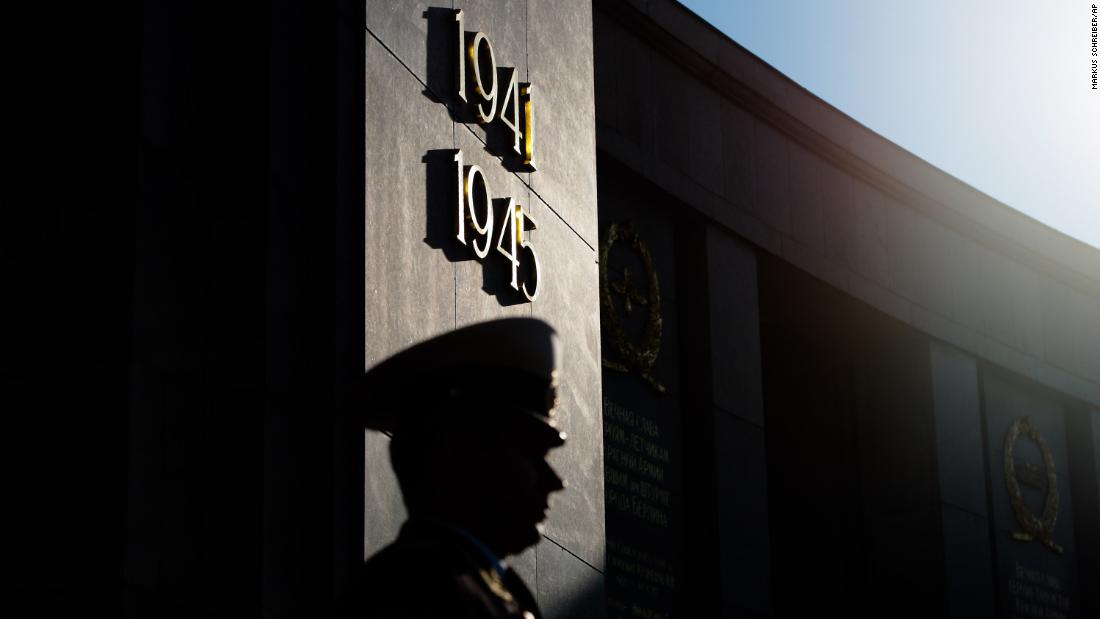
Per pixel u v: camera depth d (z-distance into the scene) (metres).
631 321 18.55
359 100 9.00
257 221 8.07
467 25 10.95
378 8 9.41
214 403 7.78
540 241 11.67
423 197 9.68
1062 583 24.25
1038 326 25.16
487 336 3.38
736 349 19.75
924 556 22.03
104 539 7.07
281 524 7.75
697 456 18.97
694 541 18.66
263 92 8.32
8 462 7.29
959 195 23.98
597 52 18.61
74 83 7.80
